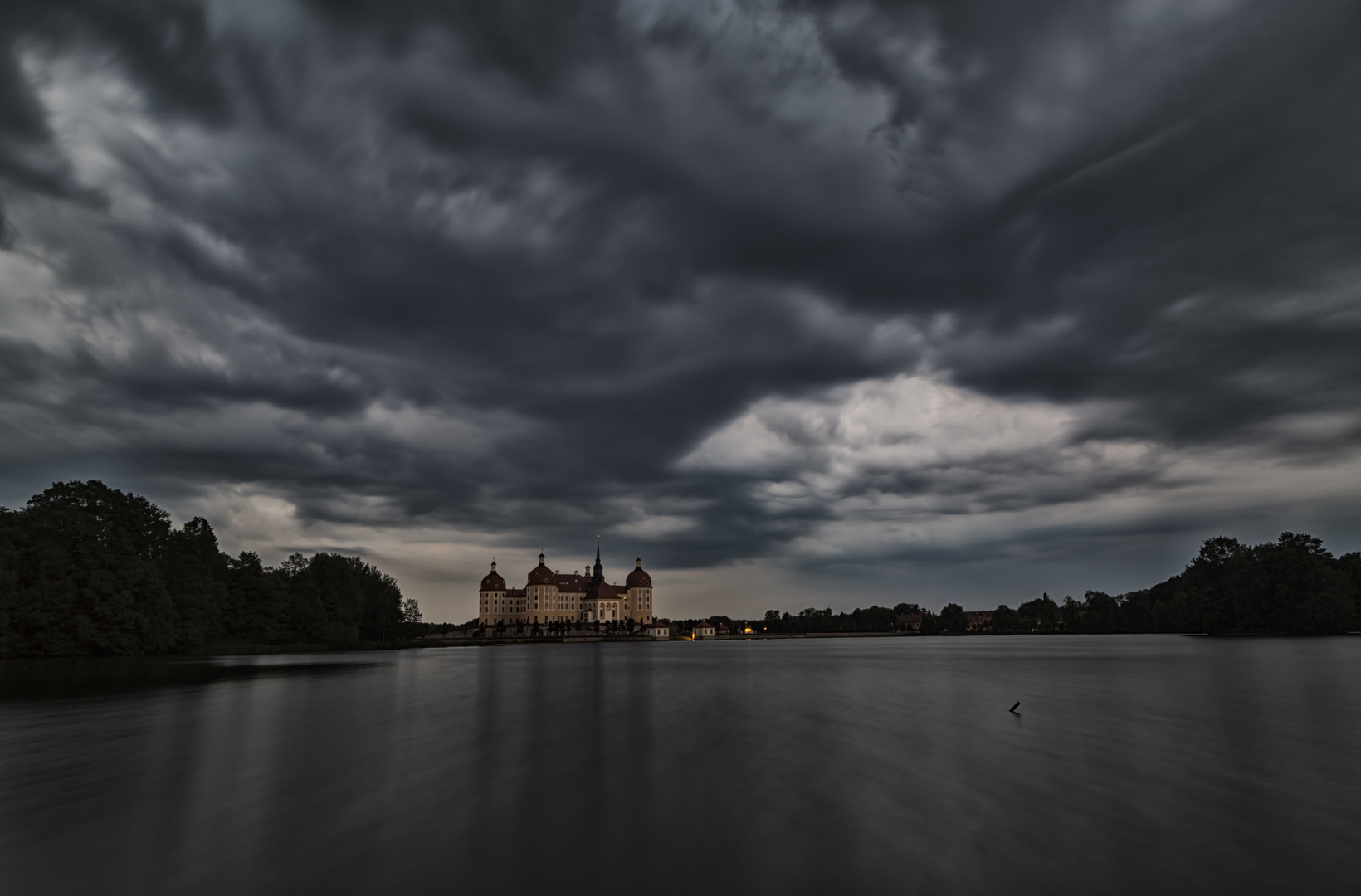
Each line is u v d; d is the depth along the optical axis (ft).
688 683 235.81
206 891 55.16
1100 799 78.64
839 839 65.57
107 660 347.36
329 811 76.07
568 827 69.51
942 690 202.49
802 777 90.07
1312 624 576.20
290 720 144.36
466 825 70.64
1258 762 97.40
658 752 107.04
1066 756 102.58
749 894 53.47
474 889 54.80
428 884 55.72
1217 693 185.98
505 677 263.49
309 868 59.57
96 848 65.10
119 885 56.44
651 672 294.66
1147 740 115.75
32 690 205.05
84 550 358.64
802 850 62.80
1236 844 63.82
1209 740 115.44
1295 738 116.67
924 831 67.51
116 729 132.77
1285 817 71.56
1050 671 277.23
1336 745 110.22
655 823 70.64
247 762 101.40
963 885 54.85
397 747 112.68
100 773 95.09
